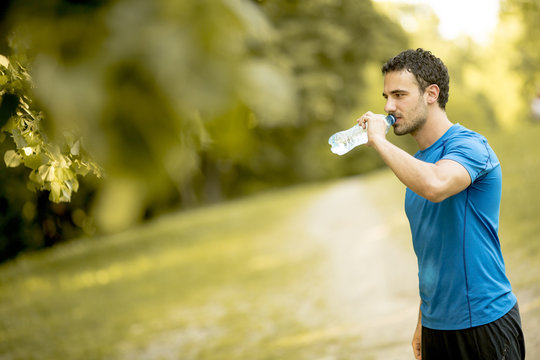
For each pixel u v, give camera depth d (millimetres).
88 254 18656
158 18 697
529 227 8852
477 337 2525
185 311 9867
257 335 7578
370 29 23000
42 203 16984
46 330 10203
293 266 11844
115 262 17078
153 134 710
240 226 19797
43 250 18625
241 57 716
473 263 2523
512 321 2553
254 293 10172
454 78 40062
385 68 2584
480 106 41062
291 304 8844
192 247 17531
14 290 14914
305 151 28359
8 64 1243
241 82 702
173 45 686
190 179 809
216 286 11469
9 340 9883
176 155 731
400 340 6094
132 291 12609
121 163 720
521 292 6273
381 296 8148
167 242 19188
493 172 2537
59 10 706
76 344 8992
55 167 2465
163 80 680
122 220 734
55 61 710
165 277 13617
